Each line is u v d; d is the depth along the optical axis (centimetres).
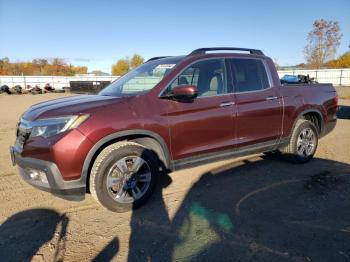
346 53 5691
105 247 288
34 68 8512
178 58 425
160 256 273
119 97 368
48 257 274
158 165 375
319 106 532
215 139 411
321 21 4853
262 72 471
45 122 323
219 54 434
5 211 363
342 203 371
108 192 340
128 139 368
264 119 457
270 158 554
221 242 292
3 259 272
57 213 358
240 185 433
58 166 312
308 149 525
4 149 664
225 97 419
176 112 375
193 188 424
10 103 2119
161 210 361
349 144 657
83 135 316
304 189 414
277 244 287
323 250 277
